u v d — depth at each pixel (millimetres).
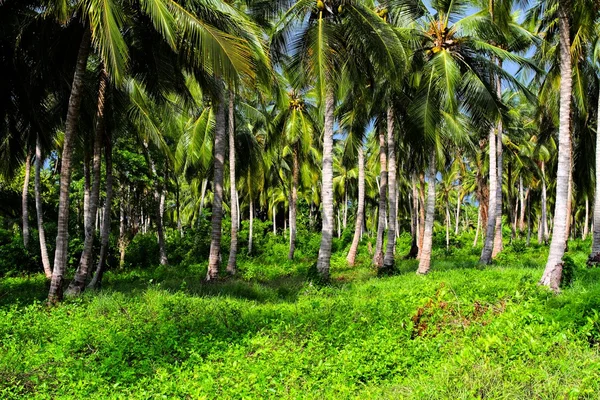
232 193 19016
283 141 23906
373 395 5078
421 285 11336
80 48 10742
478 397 4531
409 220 50125
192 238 27969
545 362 5395
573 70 13875
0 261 19828
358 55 14539
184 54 11734
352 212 55469
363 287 13281
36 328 8070
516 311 7641
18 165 15328
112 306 9766
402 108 18203
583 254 21984
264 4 14469
